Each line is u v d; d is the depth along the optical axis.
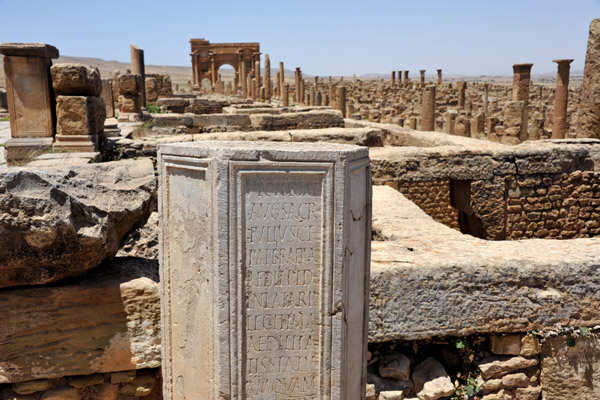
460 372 4.20
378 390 4.06
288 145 3.07
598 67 11.98
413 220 5.47
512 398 4.17
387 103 48.19
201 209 2.94
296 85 50.03
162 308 3.33
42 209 3.12
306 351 3.02
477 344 4.22
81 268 3.51
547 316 4.02
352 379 3.26
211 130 16.97
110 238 3.62
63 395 3.69
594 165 9.08
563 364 4.11
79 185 3.53
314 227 2.92
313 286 2.97
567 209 8.93
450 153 8.70
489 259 4.02
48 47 9.83
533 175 8.80
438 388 4.03
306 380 3.05
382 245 4.46
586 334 4.02
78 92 9.84
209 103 25.55
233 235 2.83
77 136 9.66
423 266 3.90
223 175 2.78
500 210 8.83
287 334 2.99
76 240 3.32
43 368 3.59
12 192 3.08
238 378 2.96
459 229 9.34
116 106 27.02
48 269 3.43
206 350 3.04
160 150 3.16
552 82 137.12
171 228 3.20
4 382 3.57
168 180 3.16
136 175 3.94
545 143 9.53
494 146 9.27
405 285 3.89
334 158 2.86
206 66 63.56
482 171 8.71
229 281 2.86
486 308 3.98
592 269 4.00
